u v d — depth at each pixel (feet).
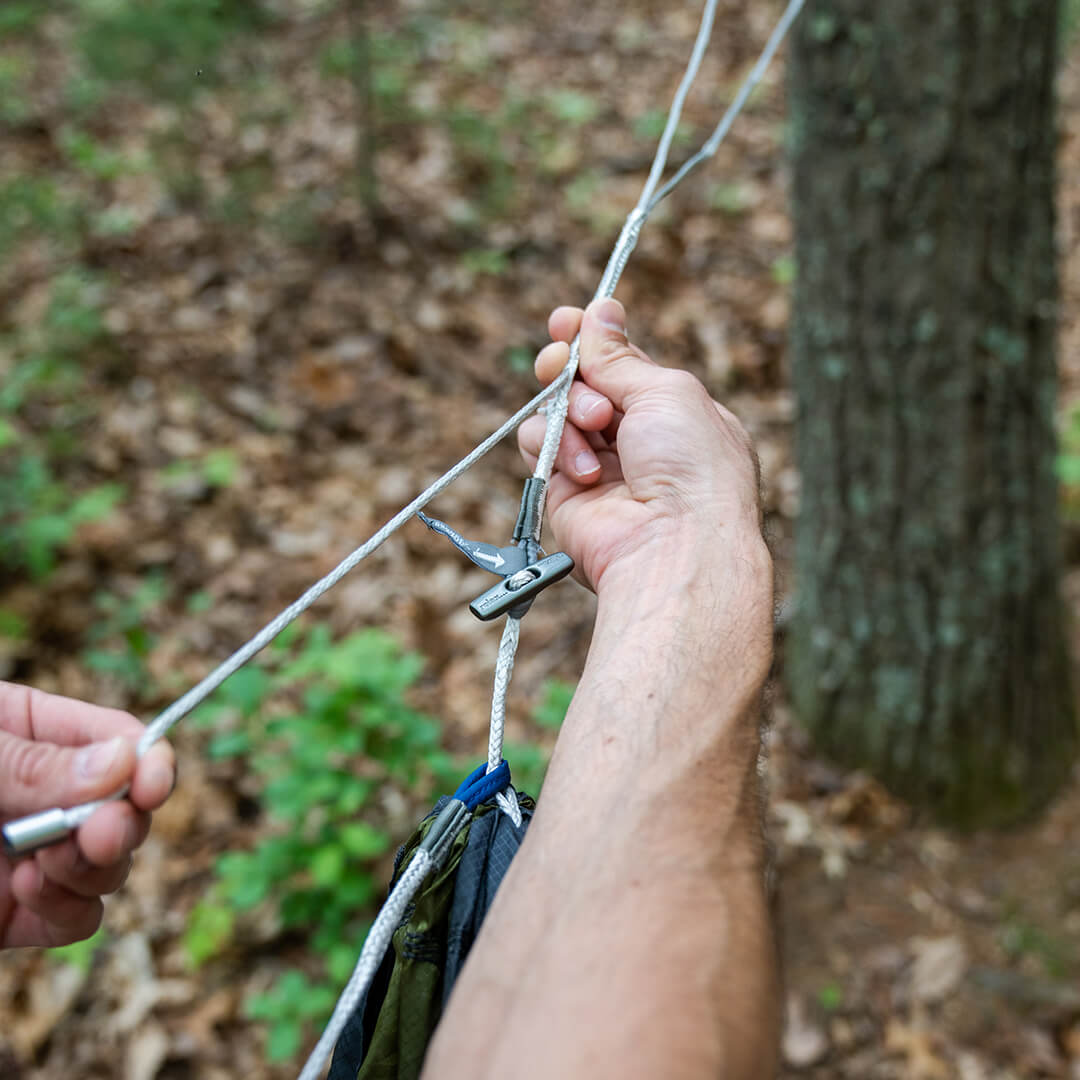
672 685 2.74
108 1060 7.32
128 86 16.51
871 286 7.79
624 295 14.67
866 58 7.20
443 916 2.67
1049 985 7.88
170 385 12.80
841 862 8.85
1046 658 9.07
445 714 9.69
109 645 10.08
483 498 11.95
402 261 14.87
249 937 7.95
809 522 9.03
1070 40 18.71
